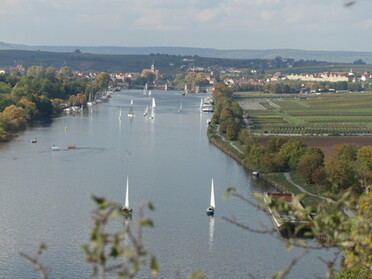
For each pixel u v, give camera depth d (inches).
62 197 7175.2
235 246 5541.3
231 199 7342.5
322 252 5236.2
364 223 1101.1
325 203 1187.9
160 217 6397.6
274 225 5920.3
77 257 5157.5
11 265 4940.9
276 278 1068.5
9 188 7544.3
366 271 2876.5
